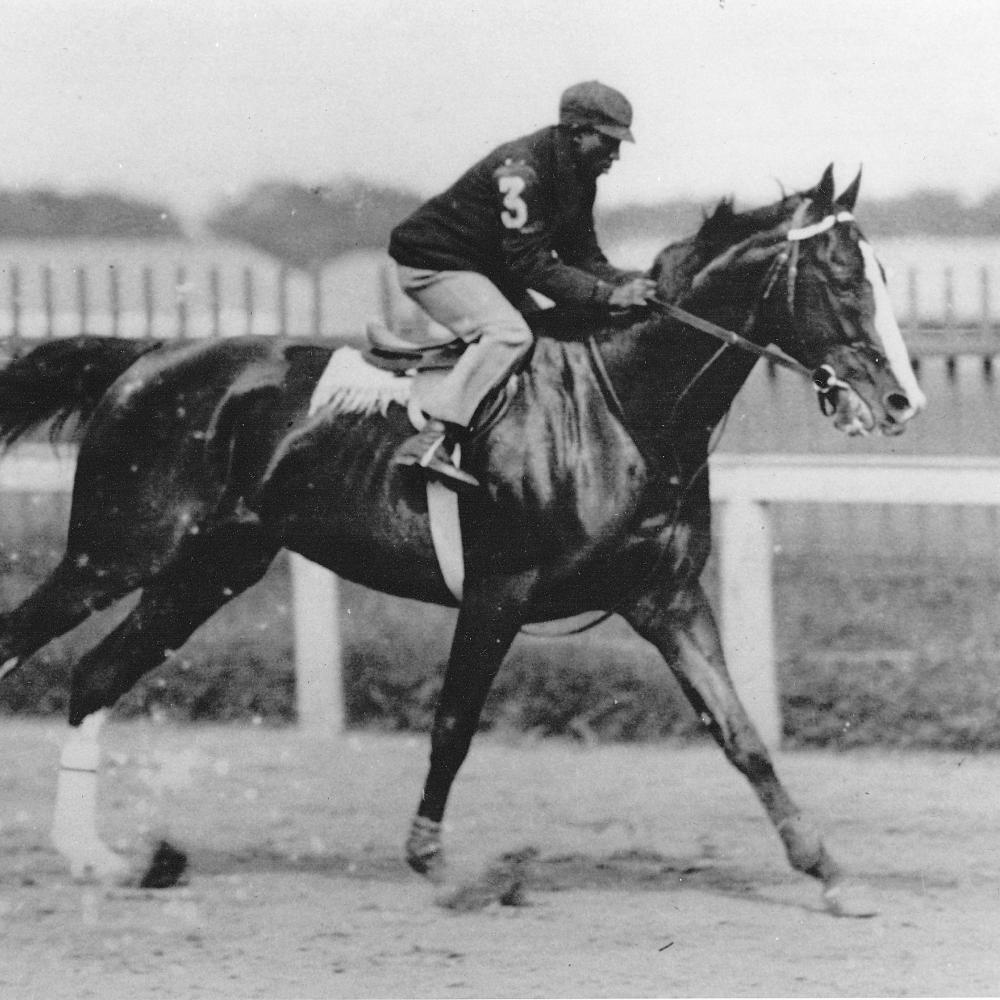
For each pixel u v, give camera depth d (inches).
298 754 362.6
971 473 342.6
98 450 286.0
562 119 266.1
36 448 388.8
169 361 287.6
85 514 286.8
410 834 269.3
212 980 230.1
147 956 240.7
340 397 277.1
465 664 265.9
